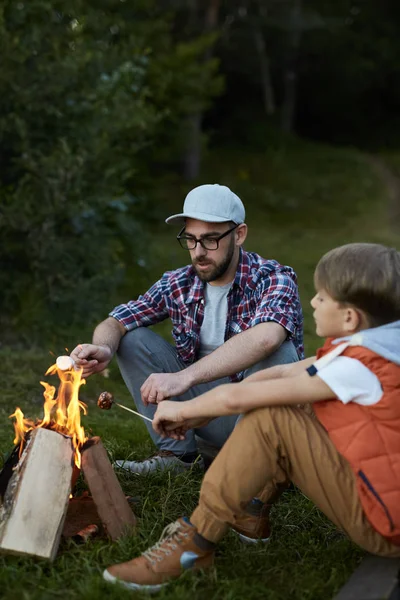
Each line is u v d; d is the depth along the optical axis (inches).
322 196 864.9
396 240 617.6
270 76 1425.9
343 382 90.7
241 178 911.0
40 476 103.4
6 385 202.7
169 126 526.0
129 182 409.4
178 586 93.7
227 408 95.0
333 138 1496.1
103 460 109.8
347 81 1441.9
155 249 415.8
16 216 272.5
